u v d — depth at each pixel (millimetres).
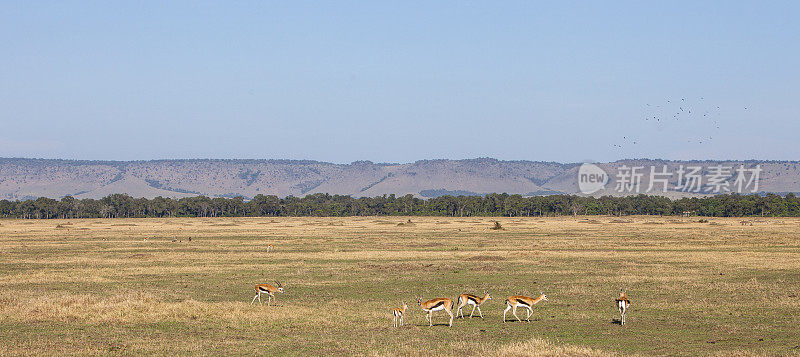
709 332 24484
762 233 96438
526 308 29516
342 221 187375
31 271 47188
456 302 33000
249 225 151125
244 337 24141
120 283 40938
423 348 21984
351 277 43812
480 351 21453
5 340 23281
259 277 44031
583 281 40781
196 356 21250
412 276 44250
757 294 34250
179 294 36000
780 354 20594
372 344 22750
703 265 49625
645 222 159500
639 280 40812
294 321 27250
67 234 103312
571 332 24781
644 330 25016
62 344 22750
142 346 22500
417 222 170250
